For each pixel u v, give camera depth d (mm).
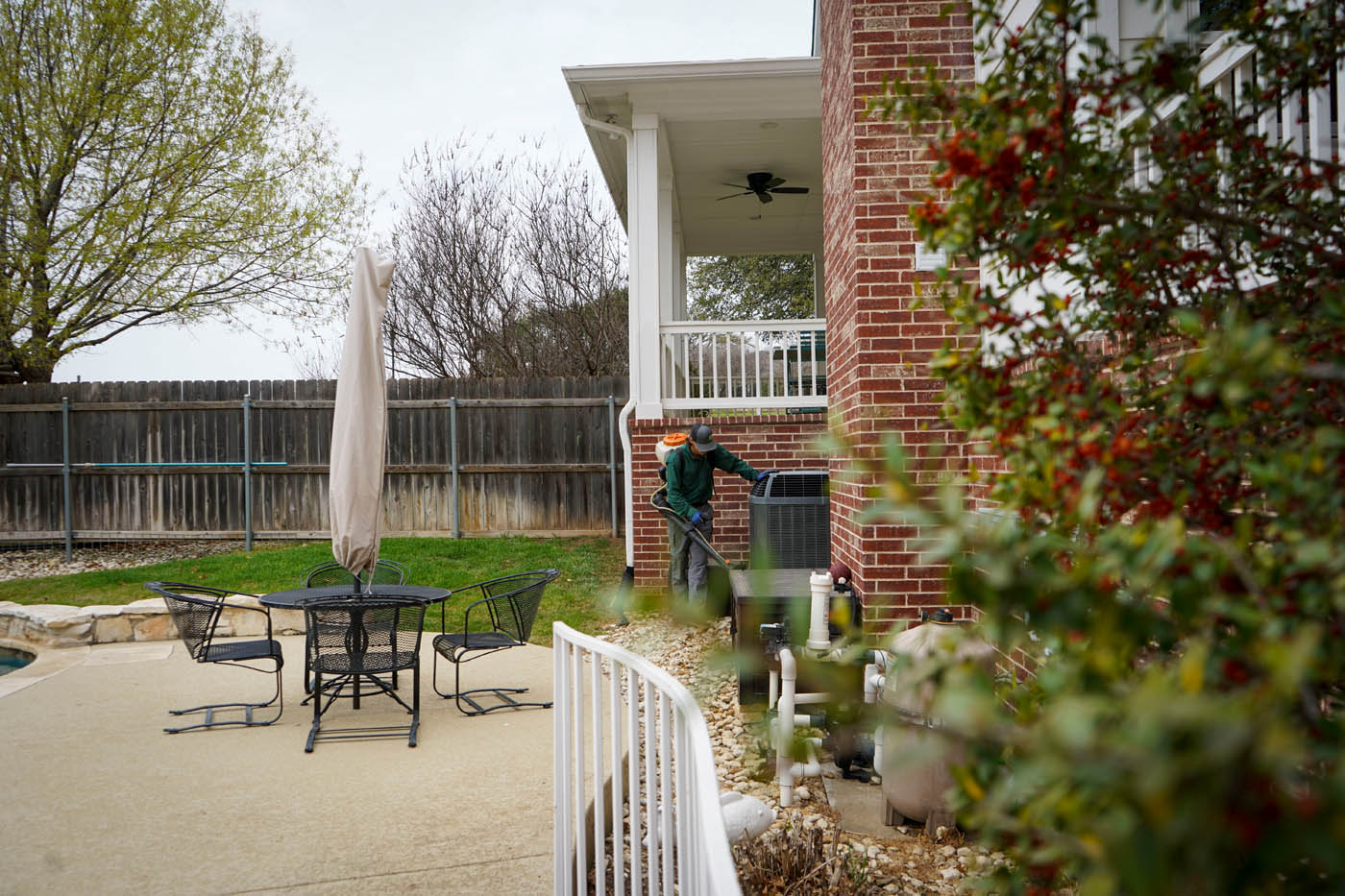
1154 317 1606
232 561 11109
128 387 13141
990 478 1368
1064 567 1126
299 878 3334
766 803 4059
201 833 3758
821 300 14680
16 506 12977
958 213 1330
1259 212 1519
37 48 14328
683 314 13086
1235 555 848
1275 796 548
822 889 3080
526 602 5754
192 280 15461
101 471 12938
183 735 5207
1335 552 862
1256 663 761
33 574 11508
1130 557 868
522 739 5090
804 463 9008
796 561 7559
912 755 834
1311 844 527
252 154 15516
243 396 13203
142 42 14508
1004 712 1066
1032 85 1427
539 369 20672
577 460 13203
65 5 14328
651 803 2270
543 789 4258
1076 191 1354
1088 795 661
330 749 4930
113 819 3904
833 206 6574
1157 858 539
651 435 9117
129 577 10195
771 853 3184
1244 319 1169
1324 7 1491
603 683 6387
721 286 24781
